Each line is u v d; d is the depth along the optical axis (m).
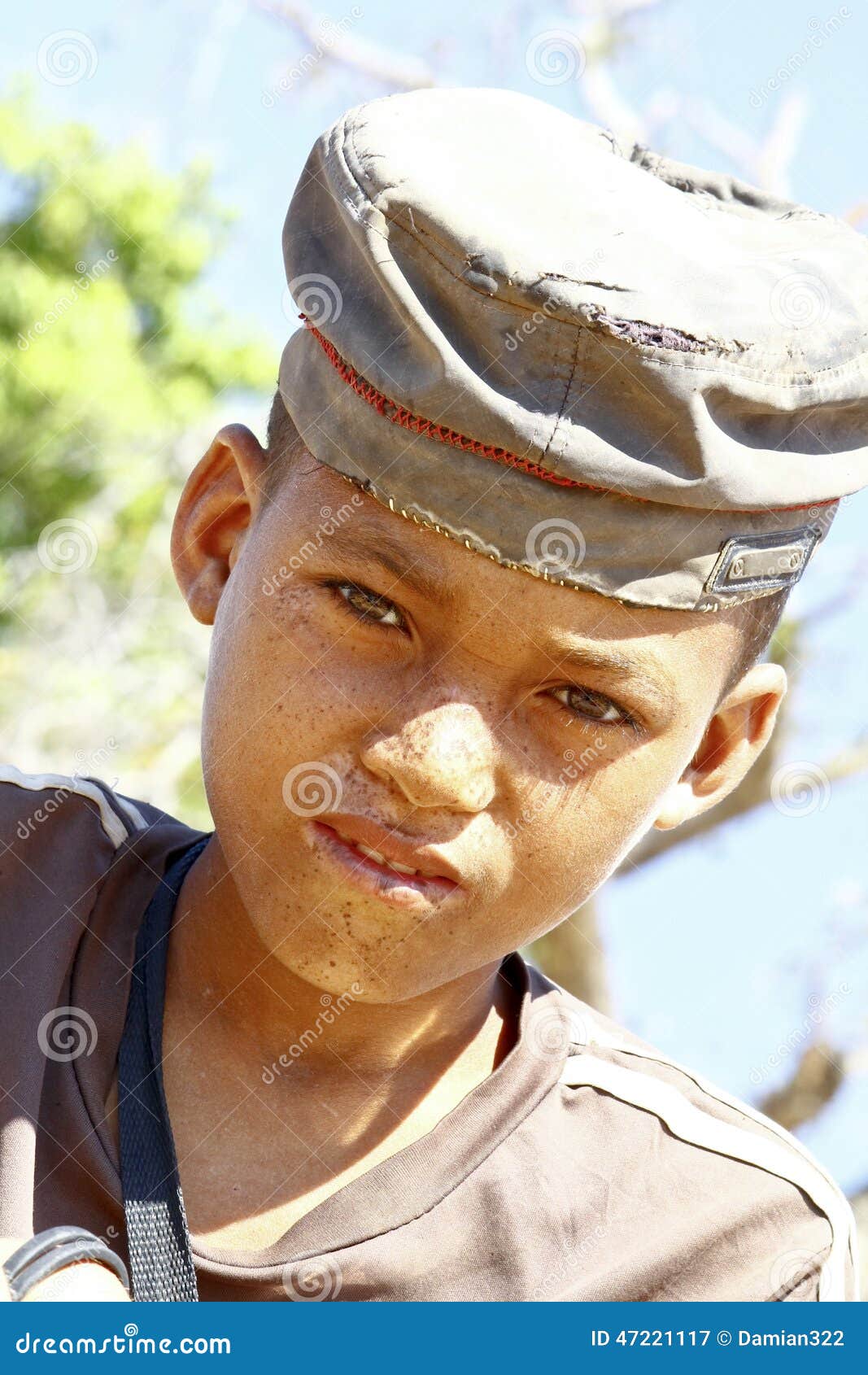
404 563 1.06
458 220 1.06
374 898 1.08
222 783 1.15
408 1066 1.24
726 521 1.09
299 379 1.16
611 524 1.05
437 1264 1.14
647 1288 1.18
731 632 1.15
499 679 1.08
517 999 1.33
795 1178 1.32
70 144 5.38
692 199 1.32
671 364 1.04
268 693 1.12
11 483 5.46
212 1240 1.14
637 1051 1.40
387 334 1.08
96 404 5.38
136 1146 1.14
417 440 1.05
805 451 1.13
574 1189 1.21
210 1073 1.21
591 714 1.11
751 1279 1.22
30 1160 1.13
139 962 1.25
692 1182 1.27
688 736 1.16
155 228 5.44
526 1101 1.25
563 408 1.04
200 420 5.57
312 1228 1.13
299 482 1.15
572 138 1.24
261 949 1.21
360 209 1.10
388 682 1.09
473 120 1.19
